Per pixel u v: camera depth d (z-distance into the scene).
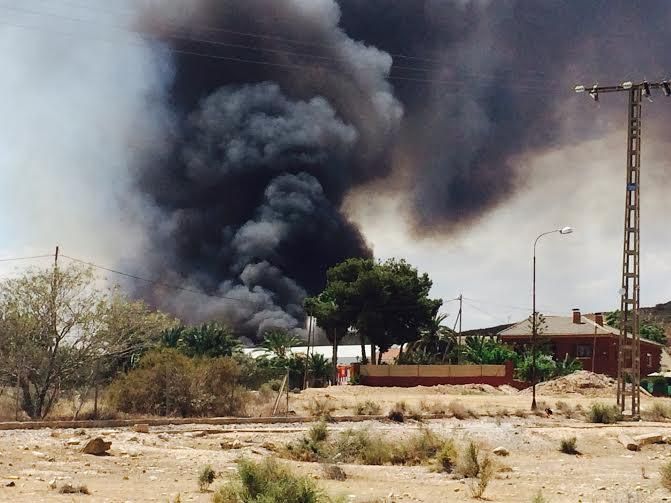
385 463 24.28
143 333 38.62
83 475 17.94
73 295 36.19
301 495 13.07
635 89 44.81
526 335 95.75
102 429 29.81
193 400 38.44
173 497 14.64
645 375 96.44
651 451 30.83
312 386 85.12
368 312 91.31
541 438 32.28
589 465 25.00
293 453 24.89
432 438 26.30
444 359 92.69
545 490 18.31
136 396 38.00
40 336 35.56
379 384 80.06
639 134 44.69
